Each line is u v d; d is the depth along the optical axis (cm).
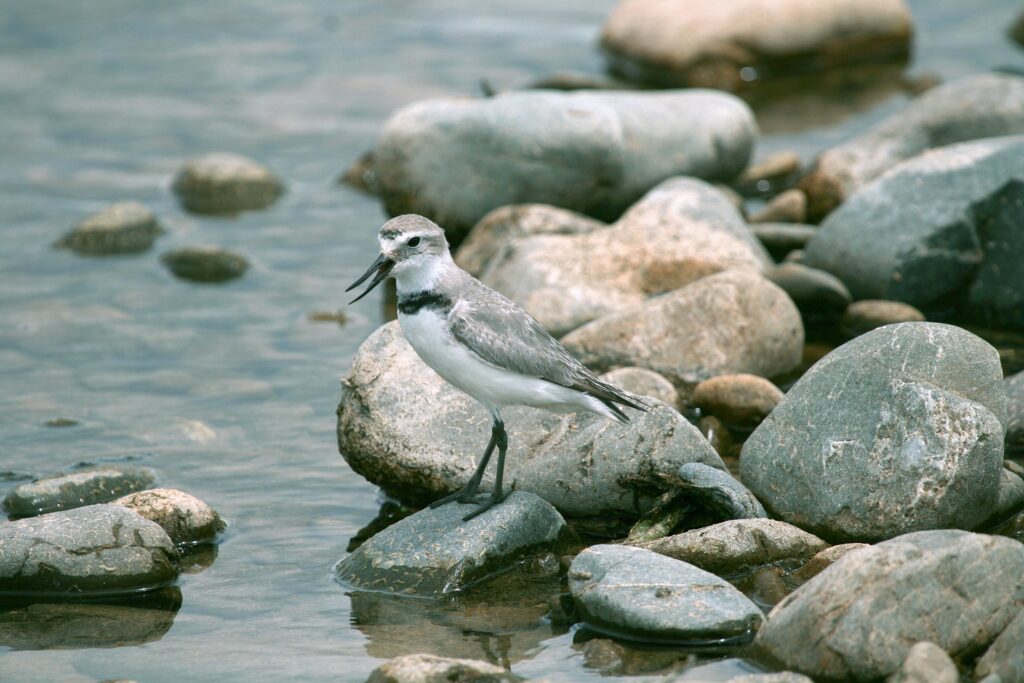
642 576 967
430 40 2656
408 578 1041
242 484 1234
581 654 932
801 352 1460
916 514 1035
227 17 2798
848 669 858
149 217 1892
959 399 1061
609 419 1141
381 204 2006
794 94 2372
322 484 1237
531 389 1046
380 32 2709
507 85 2394
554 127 1775
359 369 1196
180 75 2494
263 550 1118
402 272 1045
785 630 890
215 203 1998
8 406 1396
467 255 1684
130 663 943
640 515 1123
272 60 2556
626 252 1577
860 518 1049
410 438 1159
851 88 2381
